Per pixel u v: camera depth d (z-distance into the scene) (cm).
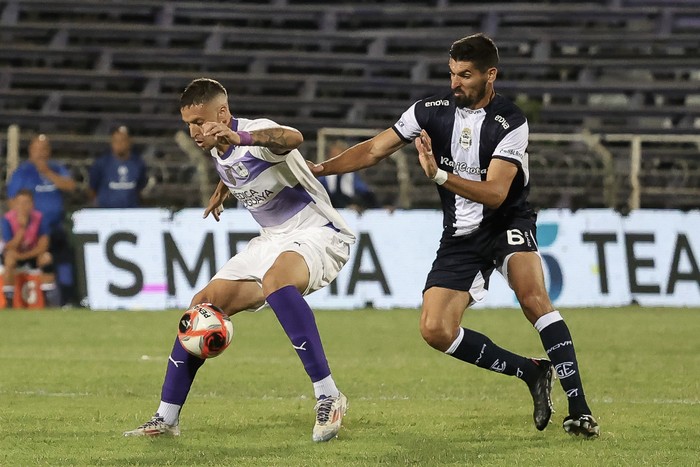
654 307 4797
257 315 4672
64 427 1964
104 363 3091
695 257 4853
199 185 5344
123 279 4850
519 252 1953
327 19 7550
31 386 2609
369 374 2869
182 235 4834
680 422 2058
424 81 7112
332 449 1747
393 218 4850
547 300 1923
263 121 1839
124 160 4928
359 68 7344
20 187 4900
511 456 1686
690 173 5300
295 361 3159
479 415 2147
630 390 2573
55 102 6756
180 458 1667
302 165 1911
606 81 7344
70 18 7562
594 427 1848
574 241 4856
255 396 2459
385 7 7662
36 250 4862
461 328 1977
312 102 6850
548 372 1969
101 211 4888
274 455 1695
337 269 1955
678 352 3378
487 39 1912
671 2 7681
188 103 1802
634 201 5209
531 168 5250
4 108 6869
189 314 1833
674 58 7388
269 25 7719
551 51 7494
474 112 1947
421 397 2455
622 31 7581
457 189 1817
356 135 5266
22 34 7212
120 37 7338
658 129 6594
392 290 4828
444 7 7738
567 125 6906
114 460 1652
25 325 4159
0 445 1780
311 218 1942
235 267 1933
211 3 7538
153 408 2223
